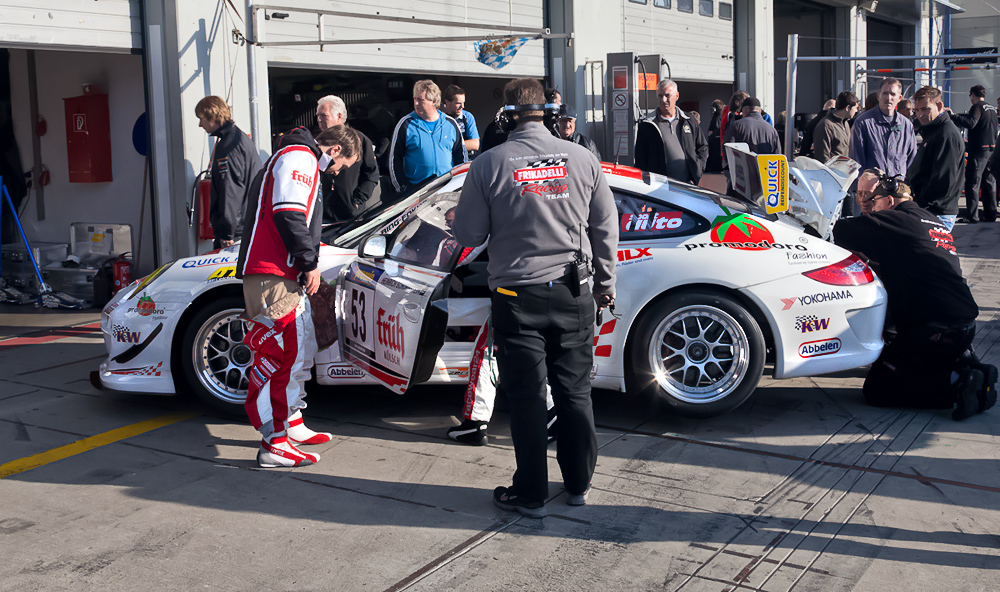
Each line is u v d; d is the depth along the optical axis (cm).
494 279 321
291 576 284
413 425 446
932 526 318
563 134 650
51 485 365
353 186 652
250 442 421
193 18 725
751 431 427
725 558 295
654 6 1304
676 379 432
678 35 1370
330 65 837
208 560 296
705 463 385
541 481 325
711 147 1080
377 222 466
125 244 812
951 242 471
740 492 352
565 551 301
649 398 429
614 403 477
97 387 466
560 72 1124
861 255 470
